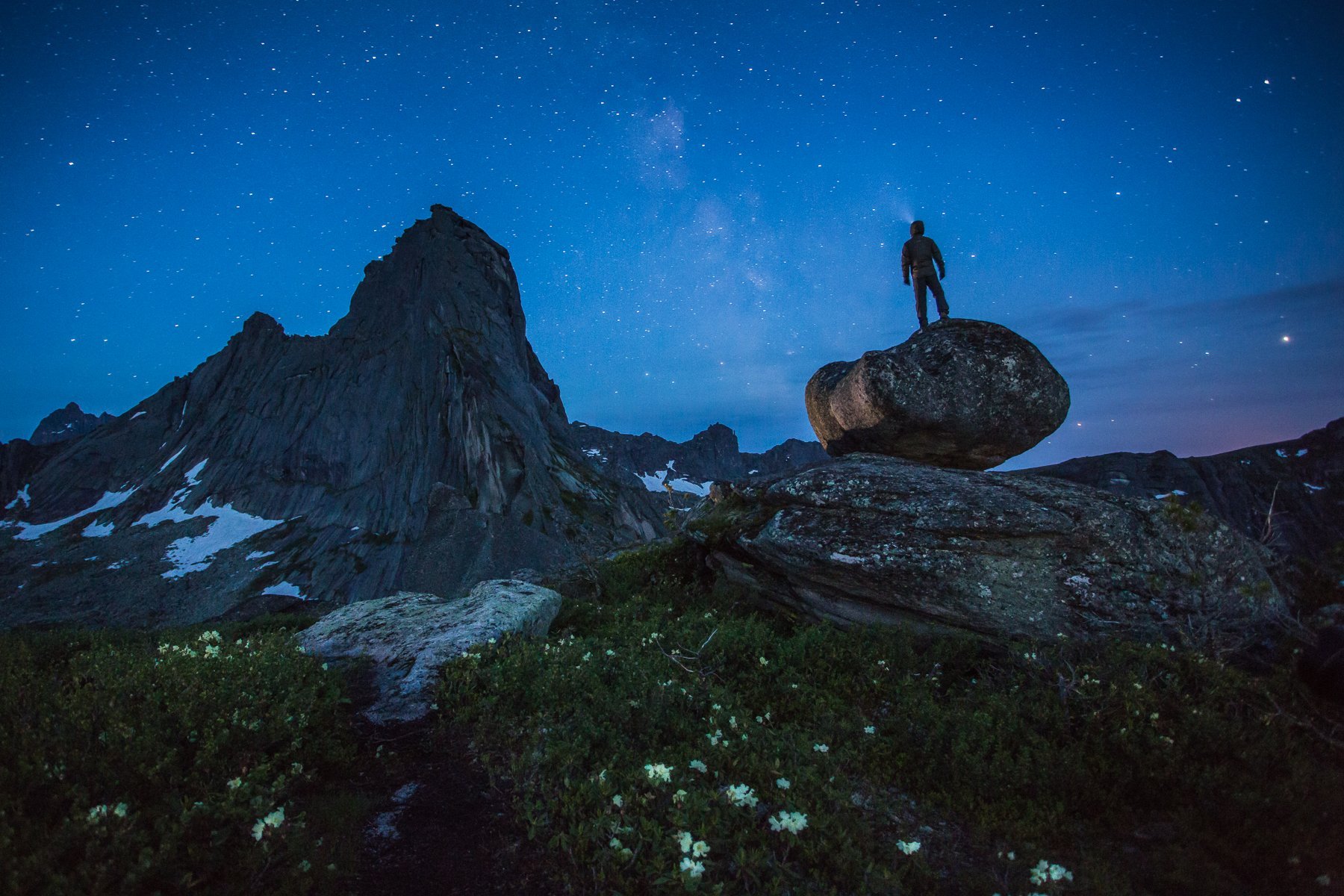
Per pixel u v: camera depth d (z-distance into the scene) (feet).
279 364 553.64
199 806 13.03
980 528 31.22
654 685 22.81
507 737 19.86
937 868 15.07
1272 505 34.22
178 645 26.03
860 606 33.06
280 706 18.69
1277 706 20.97
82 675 20.15
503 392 489.67
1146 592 28.22
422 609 33.17
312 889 13.19
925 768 19.22
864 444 47.62
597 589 44.83
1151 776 17.95
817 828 14.65
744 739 18.75
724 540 40.34
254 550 402.72
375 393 482.69
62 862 11.65
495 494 407.64
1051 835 16.40
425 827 16.10
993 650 29.27
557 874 13.98
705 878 13.03
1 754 14.24
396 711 22.74
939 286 50.98
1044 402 43.60
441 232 596.70
